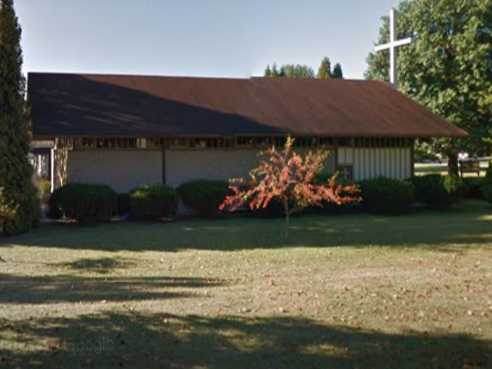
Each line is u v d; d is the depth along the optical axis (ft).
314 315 22.47
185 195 59.26
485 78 91.25
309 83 82.58
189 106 67.92
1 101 48.47
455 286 28.14
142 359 17.51
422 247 41.98
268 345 18.81
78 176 62.18
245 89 76.38
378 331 20.49
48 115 60.03
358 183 63.93
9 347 18.45
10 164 48.26
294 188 46.57
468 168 120.37
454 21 93.76
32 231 50.37
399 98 81.97
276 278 30.68
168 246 42.47
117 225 54.70
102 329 20.42
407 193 63.10
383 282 29.22
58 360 17.35
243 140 66.49
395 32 87.10
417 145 99.71
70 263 35.76
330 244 43.45
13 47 49.85
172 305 24.03
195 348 18.49
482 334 20.33
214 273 32.35
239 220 58.54
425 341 19.49
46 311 22.99
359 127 68.13
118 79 73.00
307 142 68.59
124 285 28.94
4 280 30.48
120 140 63.21
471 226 53.78
